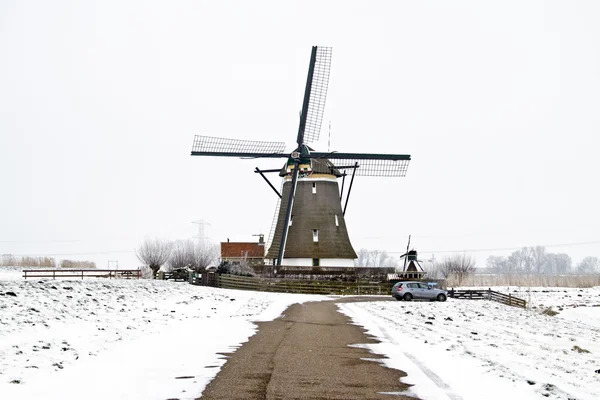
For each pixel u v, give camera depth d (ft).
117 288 132.46
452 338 71.56
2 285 108.88
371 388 40.47
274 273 190.19
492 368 48.75
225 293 159.33
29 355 49.60
